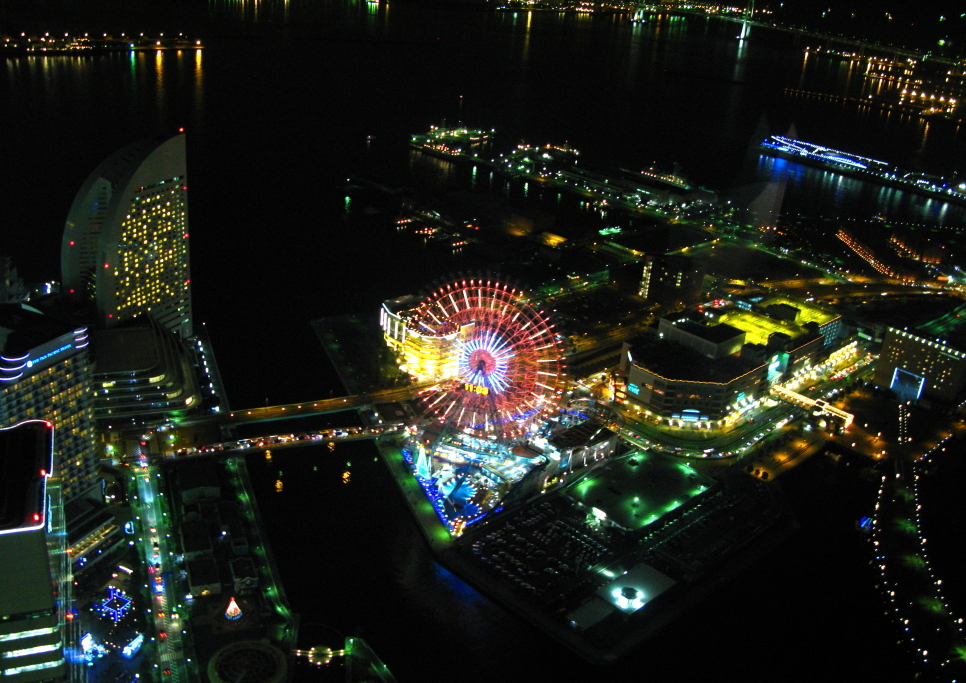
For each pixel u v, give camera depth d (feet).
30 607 541.75
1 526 511.81
